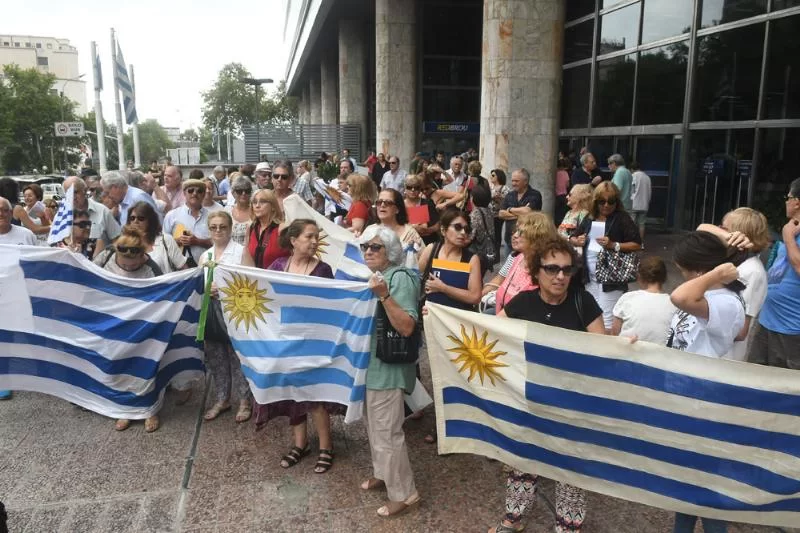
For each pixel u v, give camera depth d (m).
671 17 13.24
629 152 14.96
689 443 3.04
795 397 2.87
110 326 4.79
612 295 5.01
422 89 27.48
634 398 3.11
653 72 13.91
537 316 3.34
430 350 3.58
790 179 10.41
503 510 3.82
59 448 4.62
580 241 5.10
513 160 12.18
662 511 3.83
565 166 13.19
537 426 3.33
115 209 7.02
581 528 3.63
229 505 3.88
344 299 4.00
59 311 4.82
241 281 4.23
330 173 21.16
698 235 2.93
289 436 4.80
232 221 5.48
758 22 10.88
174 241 5.62
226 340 4.89
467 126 27.86
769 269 4.47
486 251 5.98
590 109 16.52
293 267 4.45
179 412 5.25
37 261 4.74
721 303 2.94
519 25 11.79
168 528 3.67
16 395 5.64
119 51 23.53
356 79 33.72
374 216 6.26
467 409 3.59
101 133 21.92
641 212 12.14
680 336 3.24
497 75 11.99
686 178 12.97
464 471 4.28
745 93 11.35
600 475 3.23
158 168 16.48
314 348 4.12
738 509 2.99
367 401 3.70
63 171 84.81
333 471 4.28
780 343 4.35
